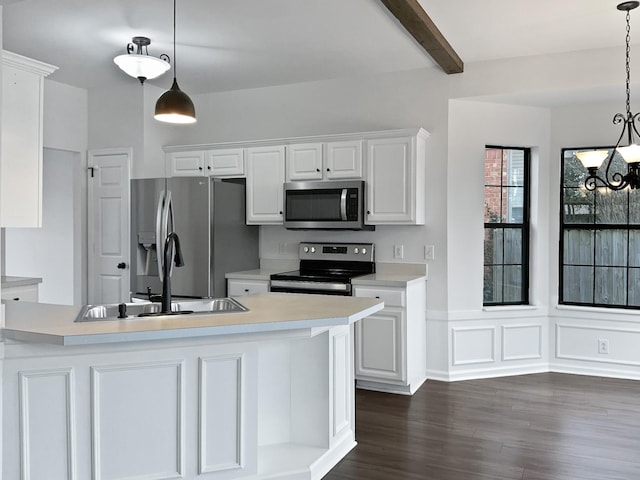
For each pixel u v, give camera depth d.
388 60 4.25
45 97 4.82
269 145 4.62
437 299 4.40
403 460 2.84
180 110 2.99
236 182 4.91
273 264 4.99
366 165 4.30
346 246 4.65
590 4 3.17
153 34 3.70
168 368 2.21
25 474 2.08
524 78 4.12
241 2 3.15
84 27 3.58
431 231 4.41
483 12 3.30
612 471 2.69
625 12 3.29
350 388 3.00
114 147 5.10
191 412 2.25
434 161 4.39
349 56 4.16
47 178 5.53
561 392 4.02
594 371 4.49
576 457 2.86
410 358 4.00
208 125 5.26
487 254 4.67
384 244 4.56
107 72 4.62
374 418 3.48
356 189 4.25
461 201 4.41
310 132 4.86
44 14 3.35
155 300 4.05
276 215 4.61
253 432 2.36
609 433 3.19
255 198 4.69
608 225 4.51
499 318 4.52
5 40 3.82
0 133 2.18
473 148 4.43
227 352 2.29
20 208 2.40
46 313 2.44
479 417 3.49
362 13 3.33
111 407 2.15
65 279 5.49
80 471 2.13
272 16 3.37
